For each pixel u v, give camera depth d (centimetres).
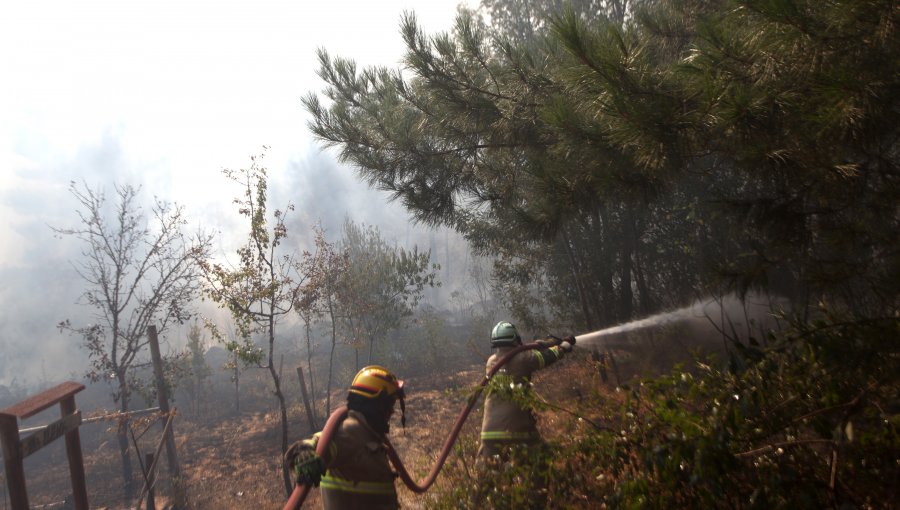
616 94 414
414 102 800
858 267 385
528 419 489
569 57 484
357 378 347
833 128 361
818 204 402
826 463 295
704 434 284
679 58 619
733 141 404
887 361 303
